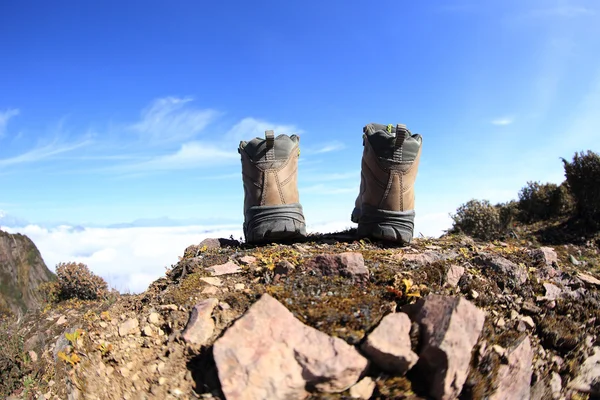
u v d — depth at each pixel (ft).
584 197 3.89
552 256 1.74
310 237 2.00
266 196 1.76
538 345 1.34
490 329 1.23
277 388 1.02
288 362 1.05
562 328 1.36
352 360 1.04
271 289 1.31
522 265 1.60
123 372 1.14
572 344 1.35
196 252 1.79
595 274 1.98
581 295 1.52
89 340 1.22
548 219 4.19
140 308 1.36
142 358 1.18
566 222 3.96
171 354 1.16
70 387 1.11
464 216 3.79
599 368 1.36
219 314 1.24
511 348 1.21
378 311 1.21
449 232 3.77
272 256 1.57
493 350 1.19
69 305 2.66
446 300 1.15
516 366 1.19
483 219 3.74
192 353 1.16
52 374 1.16
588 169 3.84
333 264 1.38
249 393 1.01
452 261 1.53
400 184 1.76
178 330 1.23
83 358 1.17
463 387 1.12
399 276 1.36
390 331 1.11
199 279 1.43
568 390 1.33
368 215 1.83
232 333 1.09
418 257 1.57
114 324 1.29
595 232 3.67
